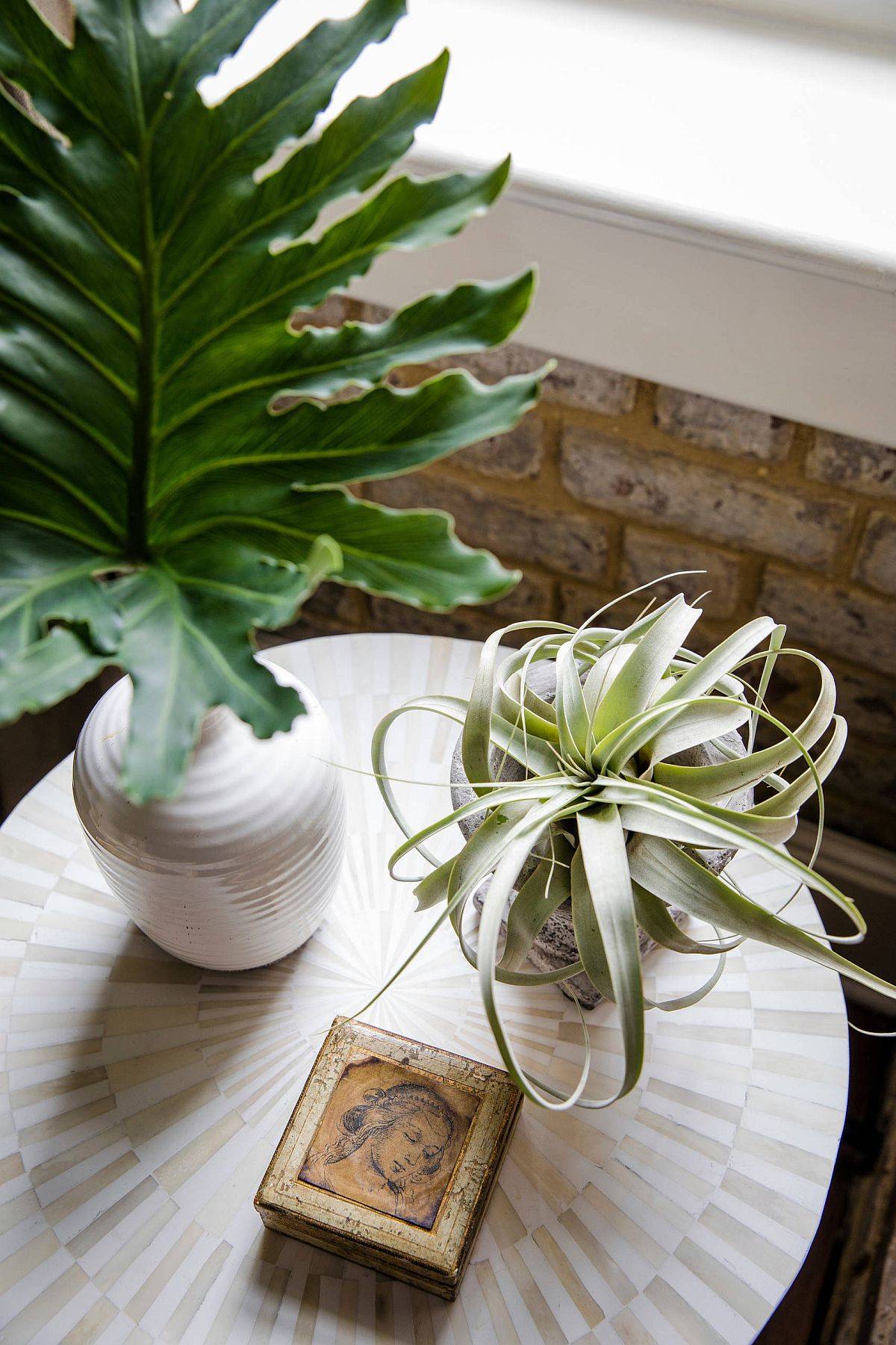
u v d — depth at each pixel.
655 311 0.86
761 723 1.19
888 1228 1.00
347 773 0.90
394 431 0.49
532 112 0.86
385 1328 0.69
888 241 0.77
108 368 0.51
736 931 0.62
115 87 0.49
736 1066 0.78
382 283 0.94
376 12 0.50
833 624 1.07
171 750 0.44
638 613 1.18
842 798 1.22
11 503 0.51
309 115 0.50
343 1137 0.71
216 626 0.48
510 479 1.09
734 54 0.90
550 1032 0.79
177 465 0.52
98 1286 0.69
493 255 0.88
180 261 0.51
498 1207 0.73
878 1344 0.88
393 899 0.85
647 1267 0.70
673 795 0.61
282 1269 0.70
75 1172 0.73
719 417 0.94
